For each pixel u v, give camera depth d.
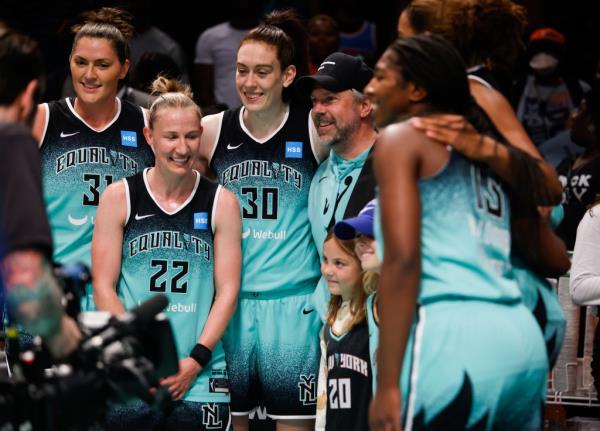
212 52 9.26
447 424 3.66
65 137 5.76
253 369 5.79
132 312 3.55
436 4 4.30
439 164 3.69
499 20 4.26
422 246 3.69
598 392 5.69
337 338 4.80
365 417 4.61
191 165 5.36
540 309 4.05
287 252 5.71
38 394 3.34
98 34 5.65
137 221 5.39
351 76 5.38
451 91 3.83
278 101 5.70
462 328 3.66
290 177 5.74
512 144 4.09
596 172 6.82
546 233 4.01
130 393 3.47
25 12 9.71
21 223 3.28
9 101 3.57
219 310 5.38
